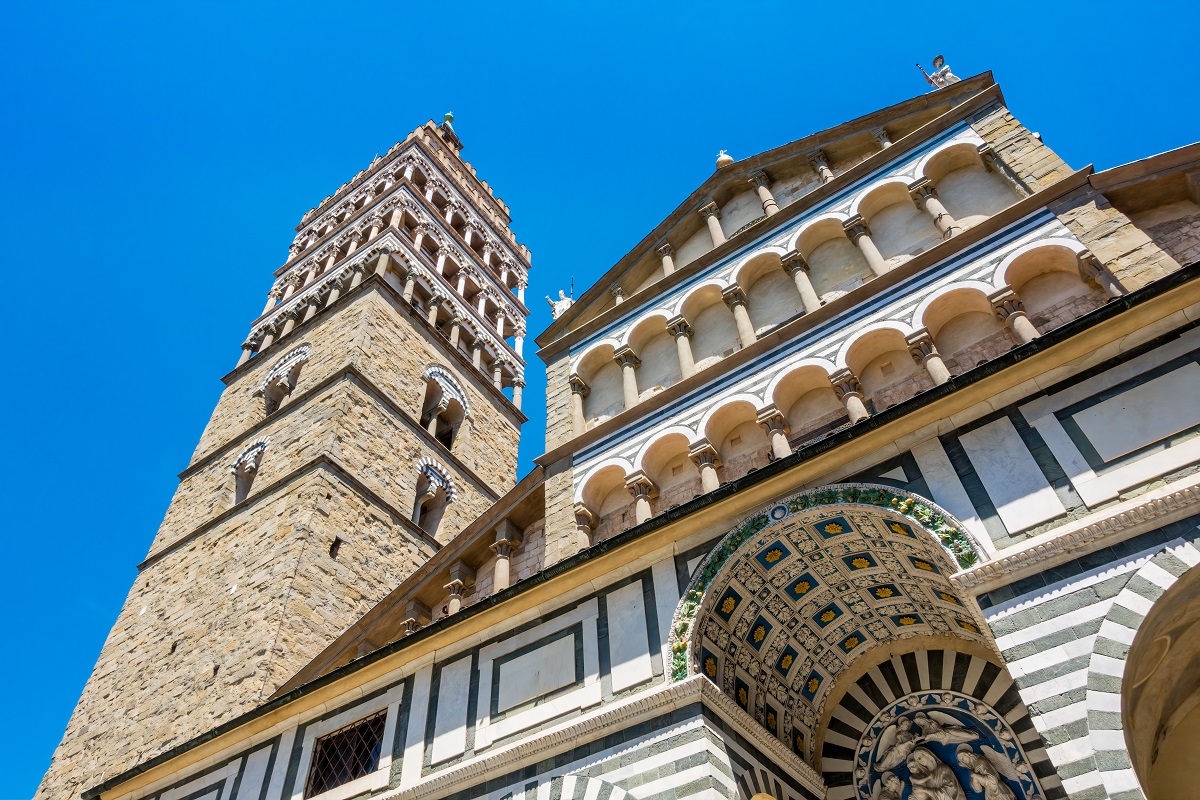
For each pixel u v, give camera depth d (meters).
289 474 40.59
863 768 20.58
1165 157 21.17
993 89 26.39
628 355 28.84
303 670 28.25
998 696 19.62
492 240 72.19
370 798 21.61
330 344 49.47
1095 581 14.80
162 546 44.31
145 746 33.06
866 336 23.06
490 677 21.89
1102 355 17.19
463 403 52.97
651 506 24.72
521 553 27.11
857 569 19.95
